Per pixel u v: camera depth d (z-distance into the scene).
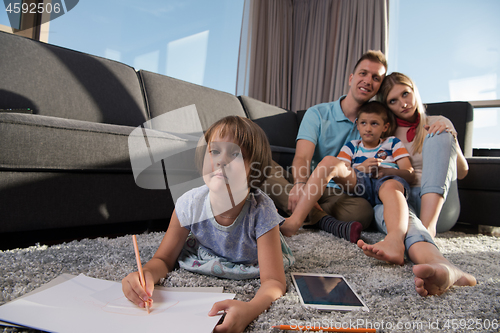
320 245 1.04
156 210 1.23
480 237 1.44
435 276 0.62
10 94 1.33
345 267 0.82
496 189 1.55
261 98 3.57
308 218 1.32
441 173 1.04
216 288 0.61
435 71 3.27
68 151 1.01
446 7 3.20
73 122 1.06
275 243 0.67
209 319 0.46
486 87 3.05
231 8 3.26
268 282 0.61
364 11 3.45
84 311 0.48
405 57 3.38
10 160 0.91
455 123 2.16
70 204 1.03
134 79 1.85
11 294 0.54
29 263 0.72
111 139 1.10
